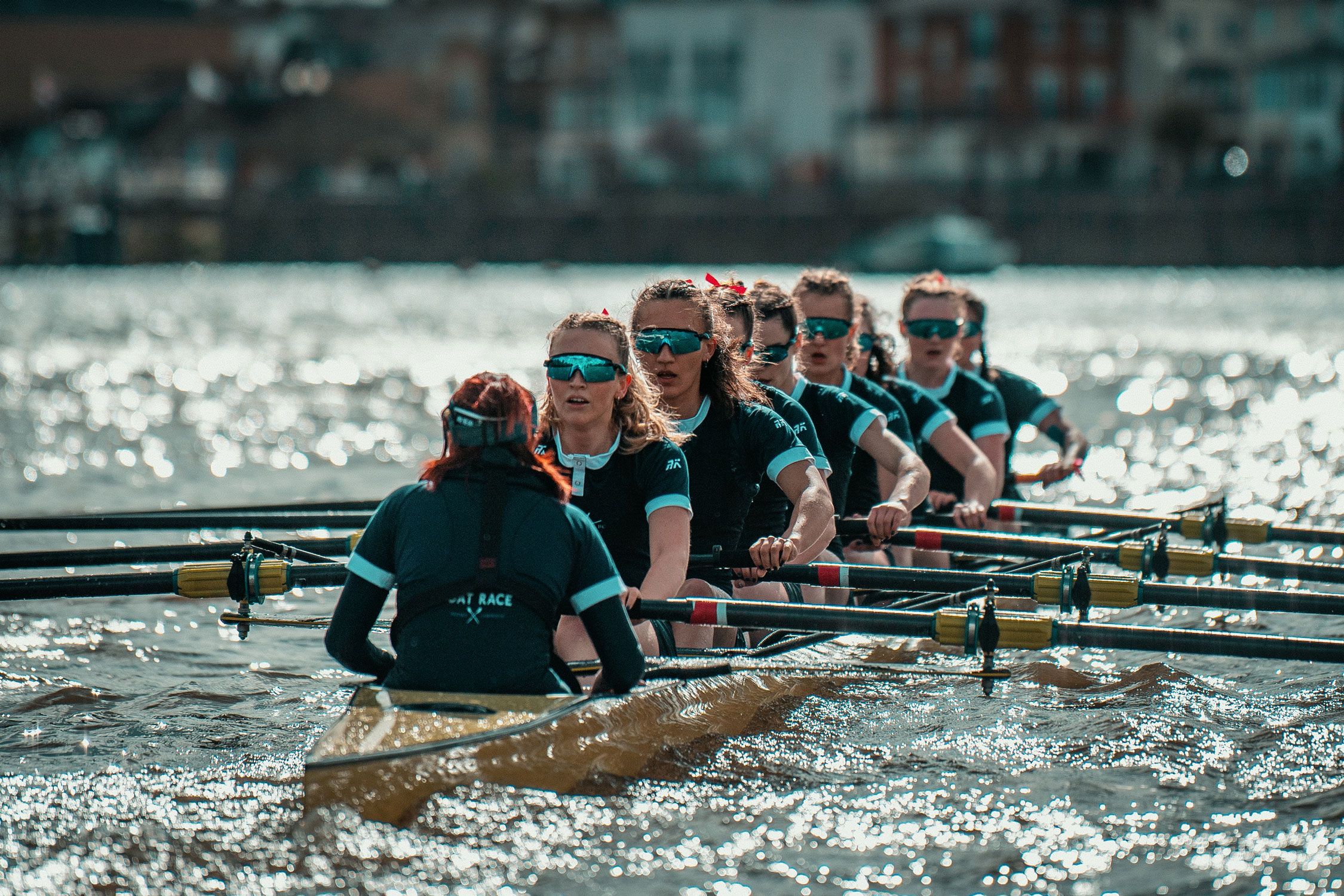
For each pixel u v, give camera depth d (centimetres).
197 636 2466
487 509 1586
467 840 1464
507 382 1592
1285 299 15700
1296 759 1769
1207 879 1419
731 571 2072
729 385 2058
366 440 5481
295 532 3400
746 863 1447
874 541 2236
